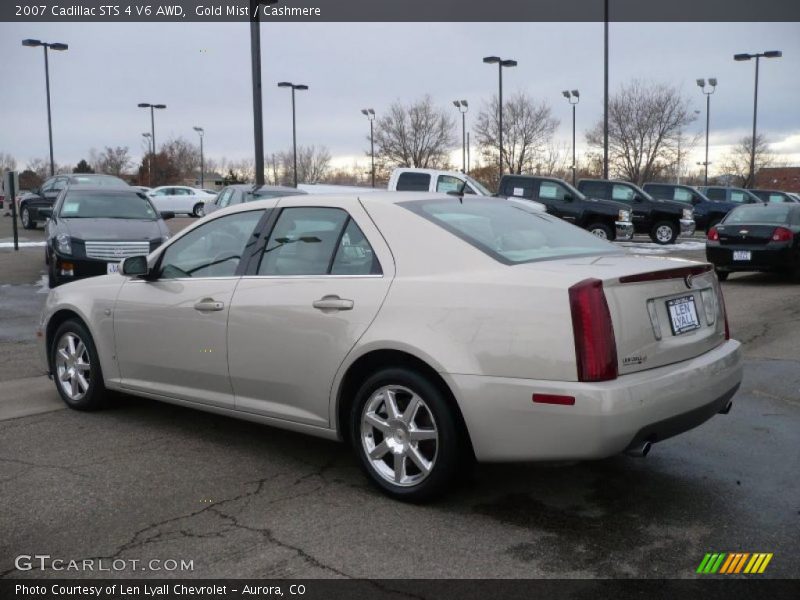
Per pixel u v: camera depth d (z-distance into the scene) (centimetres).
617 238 2559
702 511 405
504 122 4638
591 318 362
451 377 386
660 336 392
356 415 432
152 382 543
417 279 411
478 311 385
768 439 523
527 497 425
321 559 354
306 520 396
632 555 356
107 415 593
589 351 361
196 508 412
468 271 402
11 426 563
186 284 514
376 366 432
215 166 7969
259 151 1766
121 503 419
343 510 409
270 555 359
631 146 4709
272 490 438
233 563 351
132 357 551
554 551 360
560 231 481
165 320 521
